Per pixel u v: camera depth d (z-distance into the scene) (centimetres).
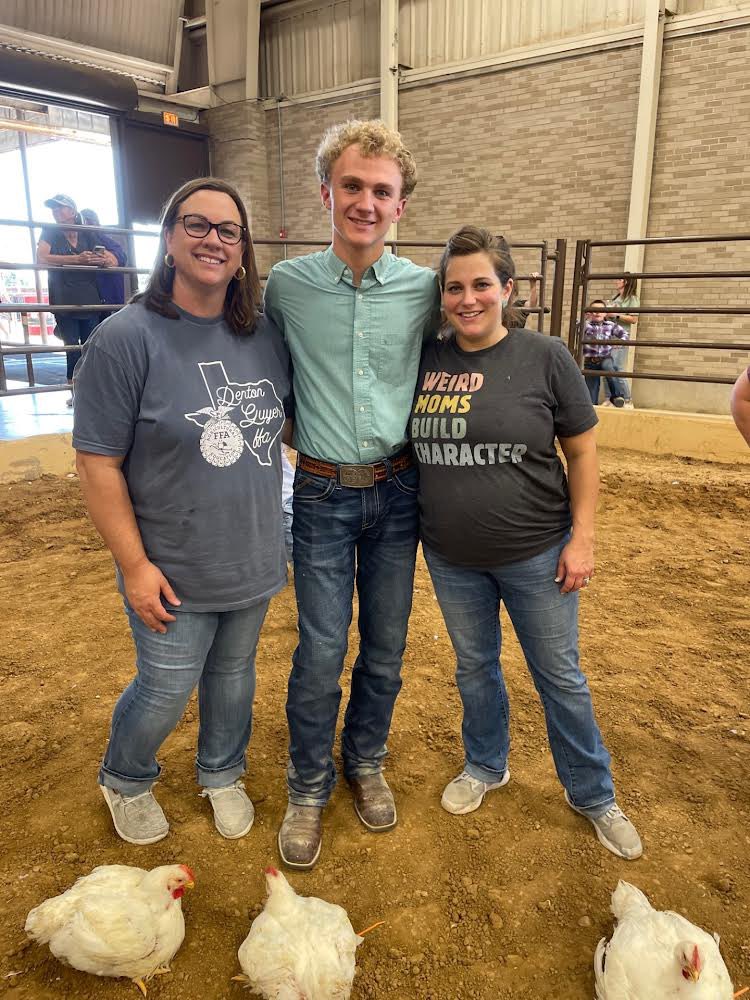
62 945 171
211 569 188
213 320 182
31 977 181
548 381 192
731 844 221
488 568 204
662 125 925
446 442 196
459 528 200
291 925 166
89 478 175
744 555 459
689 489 569
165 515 183
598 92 962
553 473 198
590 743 217
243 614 203
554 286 698
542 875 211
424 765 259
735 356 940
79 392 173
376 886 208
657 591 408
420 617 377
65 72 1058
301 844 213
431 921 197
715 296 934
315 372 198
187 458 178
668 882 207
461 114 1083
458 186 1112
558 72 988
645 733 275
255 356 188
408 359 201
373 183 179
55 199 734
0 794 243
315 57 1214
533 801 239
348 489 201
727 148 887
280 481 201
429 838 225
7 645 347
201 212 166
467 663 222
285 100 1248
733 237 605
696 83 891
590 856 217
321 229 1273
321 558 205
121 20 1188
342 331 194
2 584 423
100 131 1364
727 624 366
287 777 234
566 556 198
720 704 295
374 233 185
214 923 196
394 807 231
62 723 283
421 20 1094
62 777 251
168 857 217
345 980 162
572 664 209
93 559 462
